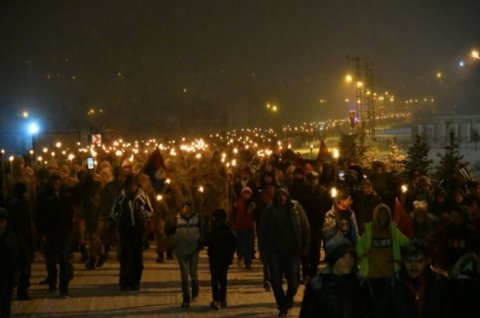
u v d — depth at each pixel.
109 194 17.58
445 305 6.65
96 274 17.09
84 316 12.80
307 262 15.29
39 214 14.52
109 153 30.38
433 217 13.34
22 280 14.27
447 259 11.16
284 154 27.53
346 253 6.79
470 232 11.10
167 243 18.59
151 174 19.02
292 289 12.51
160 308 13.36
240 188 20.25
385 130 92.00
